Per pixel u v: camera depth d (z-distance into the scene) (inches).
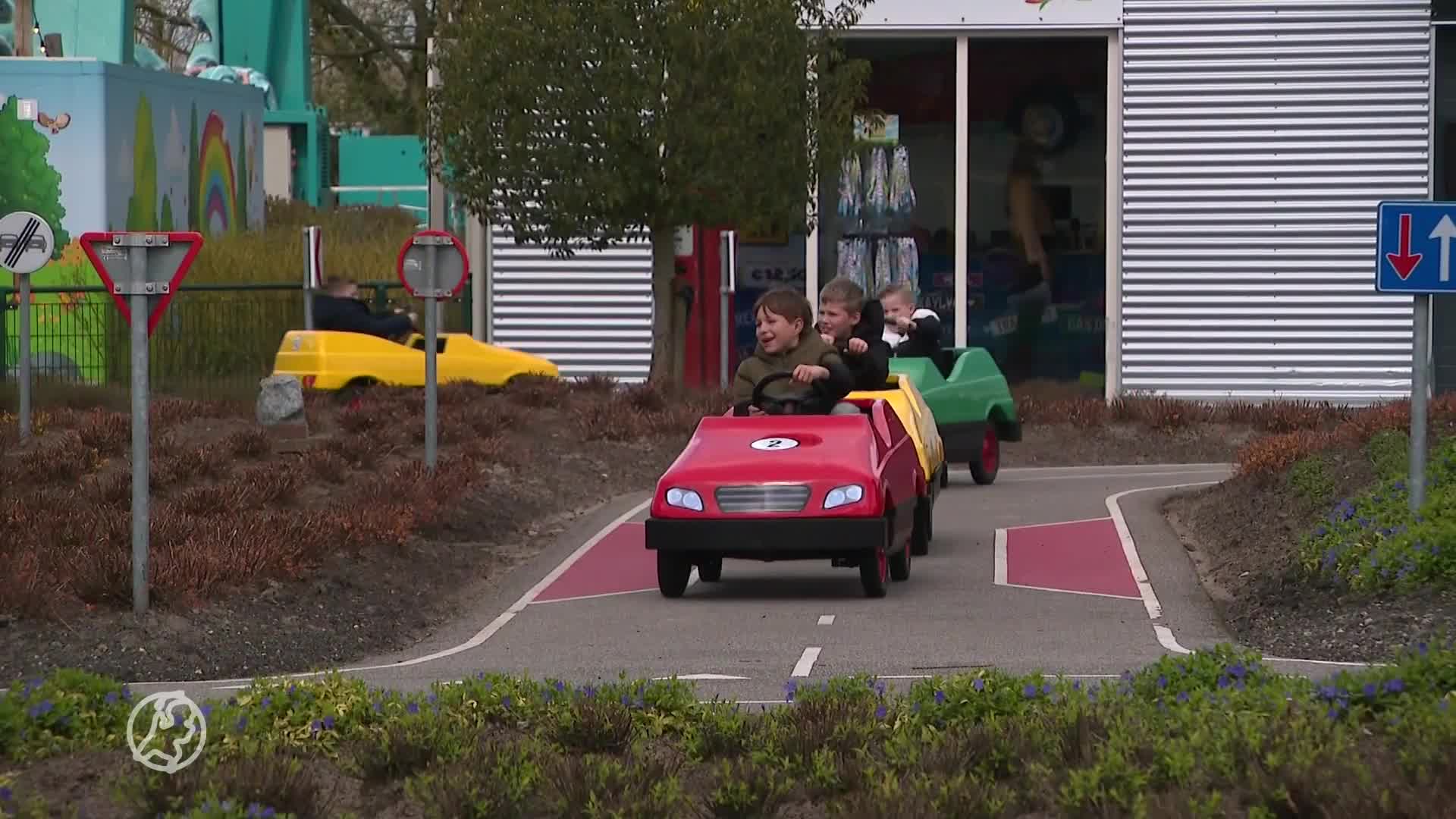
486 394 935.0
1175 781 285.0
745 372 560.1
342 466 709.9
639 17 927.0
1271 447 703.7
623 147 941.8
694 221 966.4
